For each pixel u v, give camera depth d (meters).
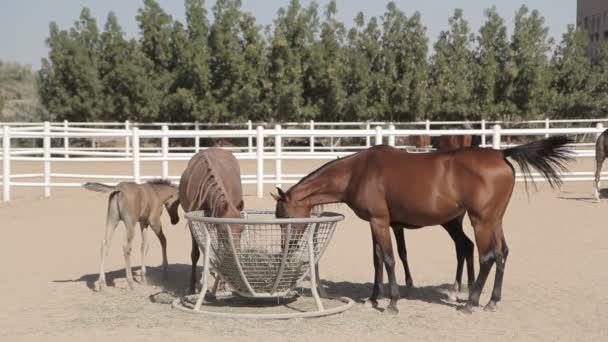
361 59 30.53
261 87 30.42
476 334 6.84
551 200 15.96
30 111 46.22
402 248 8.62
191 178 8.27
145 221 9.23
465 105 30.78
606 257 10.55
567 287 8.75
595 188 15.78
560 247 11.41
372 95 30.73
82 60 30.52
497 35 31.78
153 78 30.77
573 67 31.94
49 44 31.42
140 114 30.25
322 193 7.97
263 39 30.48
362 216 7.92
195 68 29.55
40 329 7.01
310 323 7.27
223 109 29.83
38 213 14.87
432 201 7.55
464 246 8.46
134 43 30.94
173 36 30.84
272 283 7.73
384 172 7.71
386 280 9.44
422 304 8.12
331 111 30.58
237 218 7.39
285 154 17.39
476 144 19.14
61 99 30.97
